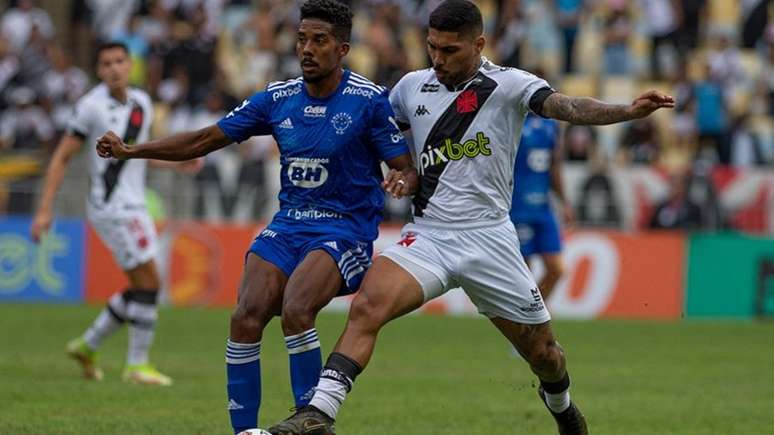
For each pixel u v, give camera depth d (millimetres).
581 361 42781
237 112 23266
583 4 79250
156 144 22844
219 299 61594
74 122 35531
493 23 79688
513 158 22672
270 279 22609
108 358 42000
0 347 43719
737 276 60562
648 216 61500
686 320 59531
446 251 22359
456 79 22359
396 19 77875
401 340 48906
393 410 30656
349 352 21141
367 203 23406
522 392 34531
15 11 83062
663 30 79438
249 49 79125
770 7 81125
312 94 23031
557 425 27141
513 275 22562
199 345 45562
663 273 60344
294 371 22250
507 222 22766
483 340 49156
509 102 22203
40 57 76312
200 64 79000
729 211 61625
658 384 36844
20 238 62281
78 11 86875
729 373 39844
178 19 81062
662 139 72188
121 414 28984
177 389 33844
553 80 77312
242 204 62344
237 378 22297
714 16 81250
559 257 42938
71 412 29156
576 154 67562
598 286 60438
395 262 22125
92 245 62125
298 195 23234
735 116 73500
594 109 21000
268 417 29078
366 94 22938
